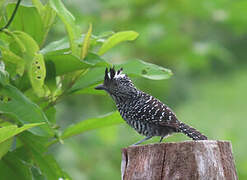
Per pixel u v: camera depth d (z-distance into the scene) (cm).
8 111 765
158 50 1789
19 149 909
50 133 773
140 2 1766
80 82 895
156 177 752
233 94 2950
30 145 872
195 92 2092
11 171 850
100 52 922
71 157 1536
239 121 2611
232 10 1833
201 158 743
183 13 1839
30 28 891
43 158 887
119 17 1755
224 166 755
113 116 942
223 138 1864
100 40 944
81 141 1647
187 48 1797
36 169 882
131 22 1778
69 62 844
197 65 1869
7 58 818
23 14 884
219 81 3038
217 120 2583
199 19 1888
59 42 914
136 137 1722
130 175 771
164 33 1764
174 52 1800
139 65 890
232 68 3125
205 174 739
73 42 859
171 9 1806
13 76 870
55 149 1520
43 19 891
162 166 752
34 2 885
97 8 1648
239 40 2894
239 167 1728
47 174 906
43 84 838
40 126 770
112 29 1742
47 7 890
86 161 1634
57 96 889
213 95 2880
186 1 1788
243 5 1806
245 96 2916
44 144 891
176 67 1859
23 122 761
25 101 775
